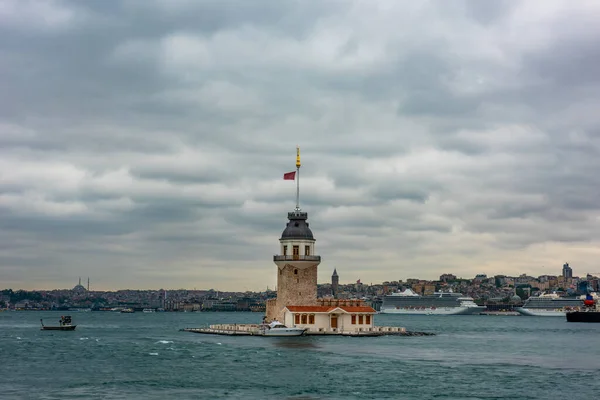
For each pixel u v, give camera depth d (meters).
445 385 114.56
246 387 110.94
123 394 104.62
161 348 173.25
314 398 102.69
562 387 113.94
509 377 123.94
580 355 168.38
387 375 124.06
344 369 130.75
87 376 122.19
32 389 108.88
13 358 151.50
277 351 161.25
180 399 100.88
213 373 125.31
